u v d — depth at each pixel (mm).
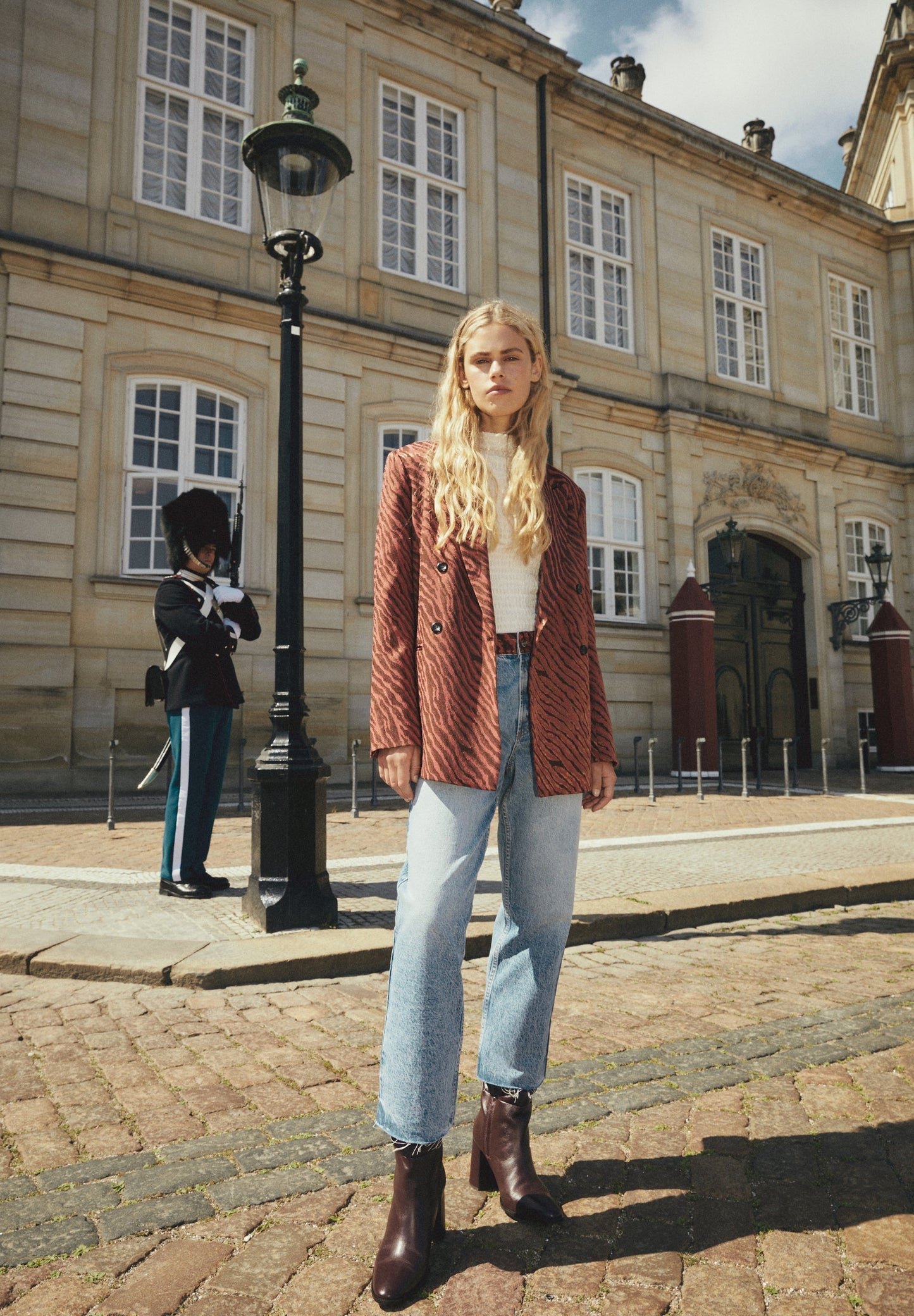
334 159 4207
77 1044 2590
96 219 9898
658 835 6781
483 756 1542
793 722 15836
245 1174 1834
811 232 17281
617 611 13836
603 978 3371
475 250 12867
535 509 1669
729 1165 1878
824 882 4848
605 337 14445
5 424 9117
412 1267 1429
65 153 9805
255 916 3738
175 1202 1714
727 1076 2387
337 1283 1463
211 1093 2254
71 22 9977
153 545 9961
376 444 11453
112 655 9414
